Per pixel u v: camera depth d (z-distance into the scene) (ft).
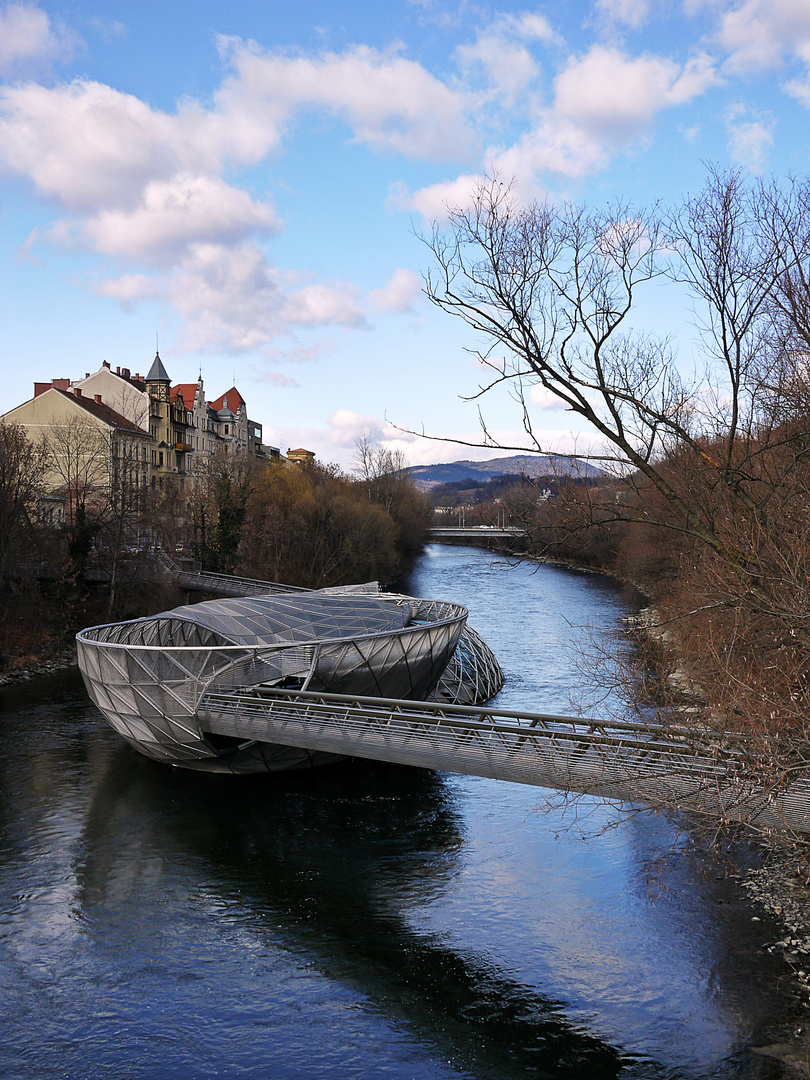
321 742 85.97
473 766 74.38
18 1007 56.90
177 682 97.91
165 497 296.51
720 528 52.08
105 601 220.84
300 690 98.63
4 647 179.32
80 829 87.30
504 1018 55.52
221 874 77.05
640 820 89.15
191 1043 53.26
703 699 66.95
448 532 529.45
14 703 144.05
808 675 48.26
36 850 82.07
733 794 52.95
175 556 269.85
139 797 96.94
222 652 103.55
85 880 75.87
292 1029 54.65
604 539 45.03
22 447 215.92
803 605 41.57
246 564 283.18
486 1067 50.70
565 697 141.28
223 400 527.81
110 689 102.73
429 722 82.33
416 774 106.22
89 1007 57.00
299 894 73.31
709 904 69.77
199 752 100.83
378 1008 56.90
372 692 112.68
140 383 395.75
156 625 118.83
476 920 68.44
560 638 202.18
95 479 289.53
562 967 61.31
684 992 57.47
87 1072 50.49
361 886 74.79
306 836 85.87
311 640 114.32
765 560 47.50
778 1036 52.39
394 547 406.41
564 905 70.54
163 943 65.31
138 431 338.13
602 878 75.61
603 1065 50.55
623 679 79.87
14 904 71.26
